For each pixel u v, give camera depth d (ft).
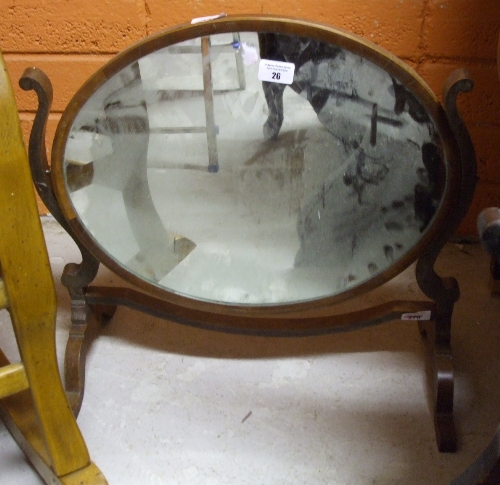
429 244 2.93
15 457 3.22
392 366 3.69
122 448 3.22
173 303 3.42
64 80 4.33
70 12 4.07
